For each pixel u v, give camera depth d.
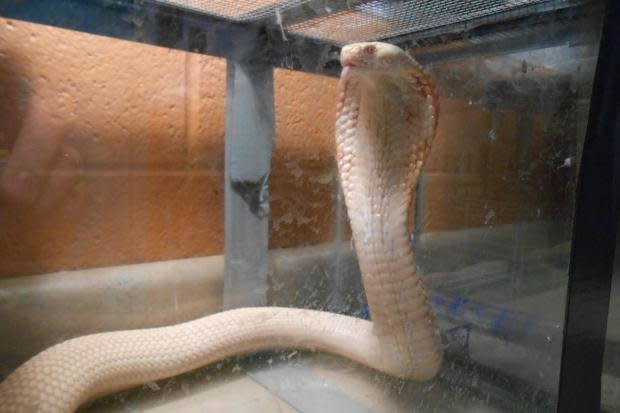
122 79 1.22
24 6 0.99
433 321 1.16
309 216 1.47
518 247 1.28
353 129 1.18
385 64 1.02
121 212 1.31
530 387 1.10
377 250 1.12
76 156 1.20
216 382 1.25
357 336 1.31
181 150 1.34
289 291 1.49
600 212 0.86
